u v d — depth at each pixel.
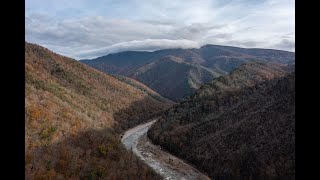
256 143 52.94
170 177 52.41
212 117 77.81
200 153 61.50
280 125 53.19
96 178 37.91
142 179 45.09
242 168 49.88
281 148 47.44
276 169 44.53
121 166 44.56
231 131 61.97
